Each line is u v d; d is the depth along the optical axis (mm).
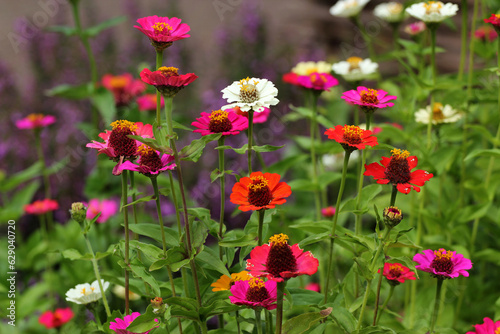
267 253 1377
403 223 1648
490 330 1460
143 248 1449
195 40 3465
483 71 1734
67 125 2559
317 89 1744
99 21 3354
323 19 3623
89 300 1562
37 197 2469
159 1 3523
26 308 1874
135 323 1406
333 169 2238
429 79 1917
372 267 1430
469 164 1929
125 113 2225
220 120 1468
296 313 1669
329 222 1525
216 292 1463
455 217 1755
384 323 1641
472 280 1815
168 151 1403
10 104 2783
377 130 1847
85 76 3006
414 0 1834
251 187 1386
